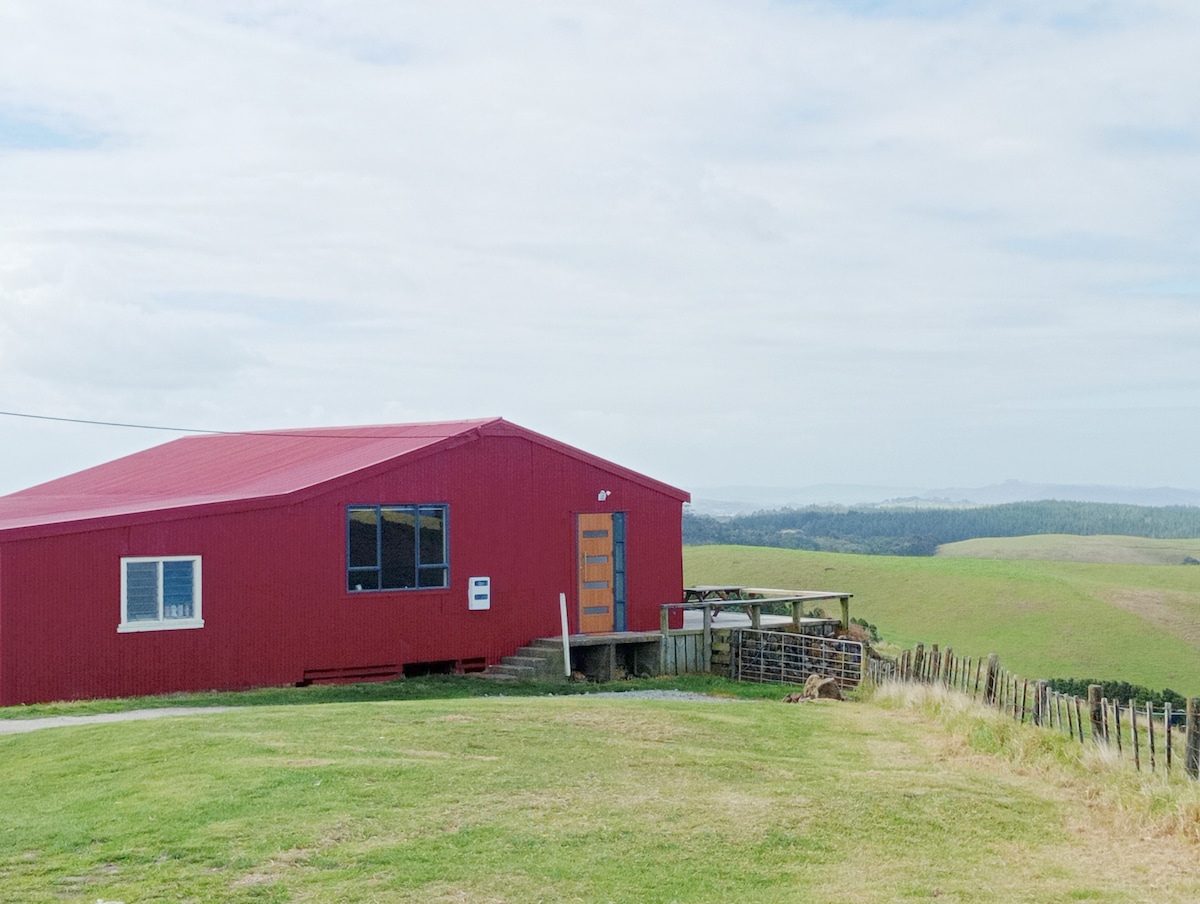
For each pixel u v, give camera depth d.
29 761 14.95
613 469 30.55
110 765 14.31
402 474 26.92
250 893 10.16
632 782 14.08
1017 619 61.91
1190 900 10.95
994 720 18.67
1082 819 13.74
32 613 22.09
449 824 12.02
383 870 10.72
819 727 19.55
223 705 22.06
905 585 70.94
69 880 10.46
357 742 15.62
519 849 11.40
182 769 13.87
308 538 25.47
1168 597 65.44
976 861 12.04
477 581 28.03
